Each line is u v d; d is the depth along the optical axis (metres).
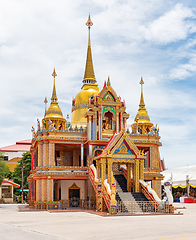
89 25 56.72
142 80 55.22
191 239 15.53
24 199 76.19
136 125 50.91
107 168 36.56
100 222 23.77
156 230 18.92
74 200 43.28
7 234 17.61
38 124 43.19
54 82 49.81
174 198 71.19
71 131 42.91
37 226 21.36
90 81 54.19
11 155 103.25
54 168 41.25
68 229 19.59
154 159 46.00
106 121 44.59
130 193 36.53
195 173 69.50
